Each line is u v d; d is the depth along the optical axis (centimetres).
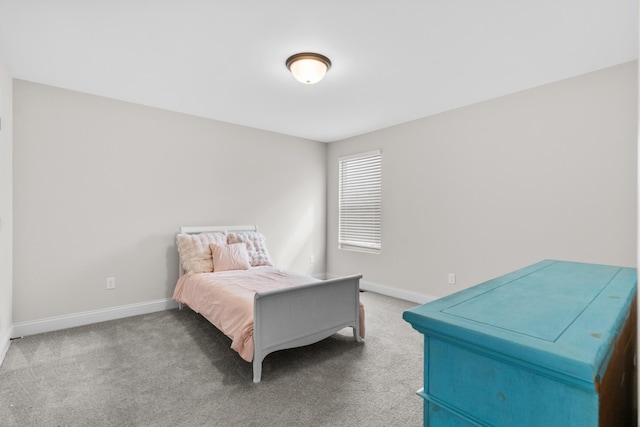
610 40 222
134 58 251
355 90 311
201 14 196
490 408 56
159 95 325
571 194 280
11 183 273
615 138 259
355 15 197
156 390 203
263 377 220
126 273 342
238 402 191
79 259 315
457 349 61
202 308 290
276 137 464
